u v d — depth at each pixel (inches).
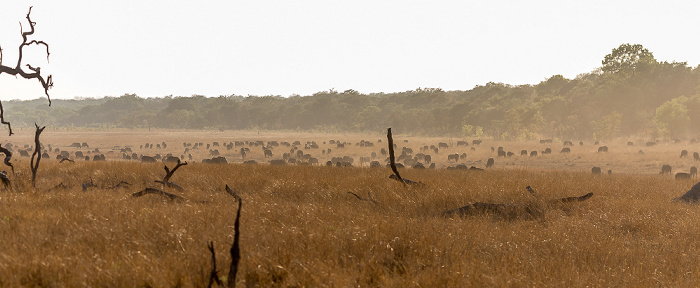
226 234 514.6
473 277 404.5
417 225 598.9
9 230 512.1
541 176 1556.3
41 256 404.2
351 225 585.6
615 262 495.8
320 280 380.2
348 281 380.5
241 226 564.4
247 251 451.5
